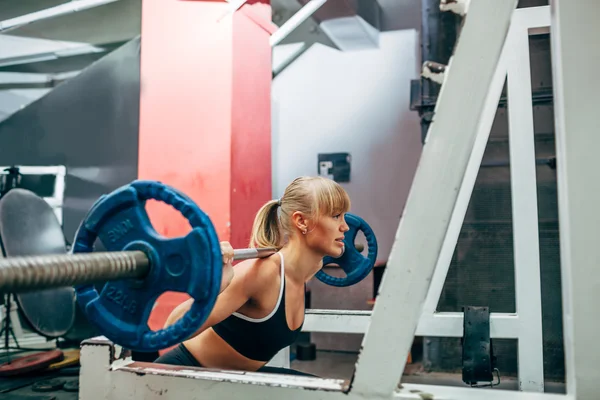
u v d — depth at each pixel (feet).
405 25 14.85
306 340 14.56
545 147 10.30
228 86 9.90
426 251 2.81
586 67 2.74
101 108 14.24
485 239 10.13
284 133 15.64
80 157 14.43
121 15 14.05
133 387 3.58
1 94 15.88
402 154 14.73
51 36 15.02
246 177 10.36
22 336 13.76
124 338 2.85
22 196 12.14
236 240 9.93
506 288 10.04
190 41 10.19
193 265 2.67
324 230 4.76
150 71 10.46
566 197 2.74
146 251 2.78
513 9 2.75
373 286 13.38
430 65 3.49
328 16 13.19
